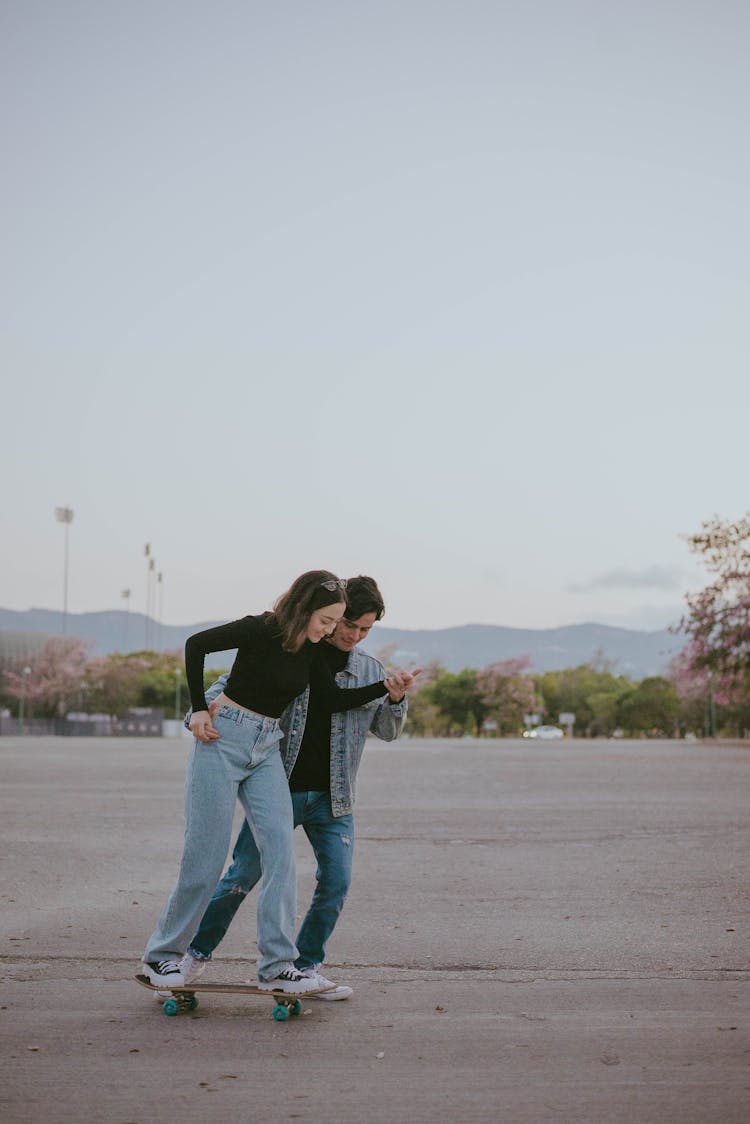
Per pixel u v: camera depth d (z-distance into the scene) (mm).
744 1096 4137
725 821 14461
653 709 121750
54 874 9727
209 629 5309
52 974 6043
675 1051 4684
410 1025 5070
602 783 22562
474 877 9648
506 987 5781
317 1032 4957
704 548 49906
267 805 5336
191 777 5352
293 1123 3865
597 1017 5207
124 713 120625
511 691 126000
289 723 5516
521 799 18312
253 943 6934
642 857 10969
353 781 5629
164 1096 4125
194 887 5254
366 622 5590
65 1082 4270
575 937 7078
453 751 45156
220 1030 4977
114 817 14742
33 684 122625
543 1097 4129
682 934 7176
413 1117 3924
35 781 22719
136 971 6117
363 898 8562
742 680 51031
